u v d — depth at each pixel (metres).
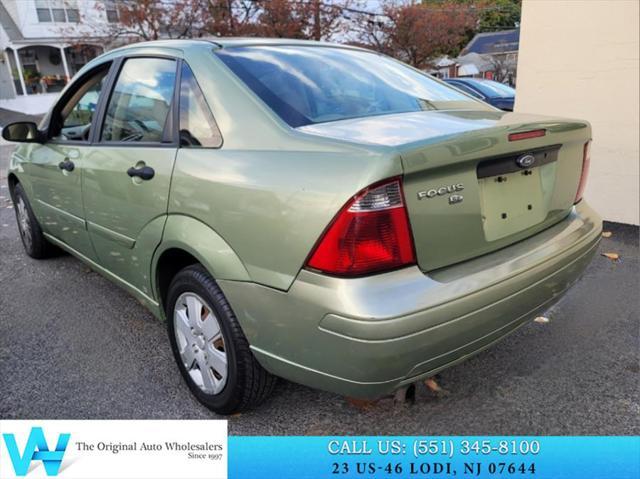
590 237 2.39
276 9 17.42
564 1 4.80
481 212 1.93
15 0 26.09
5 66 26.23
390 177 1.65
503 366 2.70
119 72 2.87
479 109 2.53
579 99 4.93
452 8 22.20
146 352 2.89
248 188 1.91
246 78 2.23
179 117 2.35
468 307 1.78
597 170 4.99
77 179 3.01
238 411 2.30
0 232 5.34
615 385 2.52
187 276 2.26
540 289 2.06
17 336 3.09
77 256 3.52
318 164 1.77
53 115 3.49
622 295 3.46
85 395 2.51
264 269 1.87
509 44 32.72
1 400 2.47
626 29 4.53
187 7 17.55
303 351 1.81
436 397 2.46
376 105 2.37
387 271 1.71
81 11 23.44
